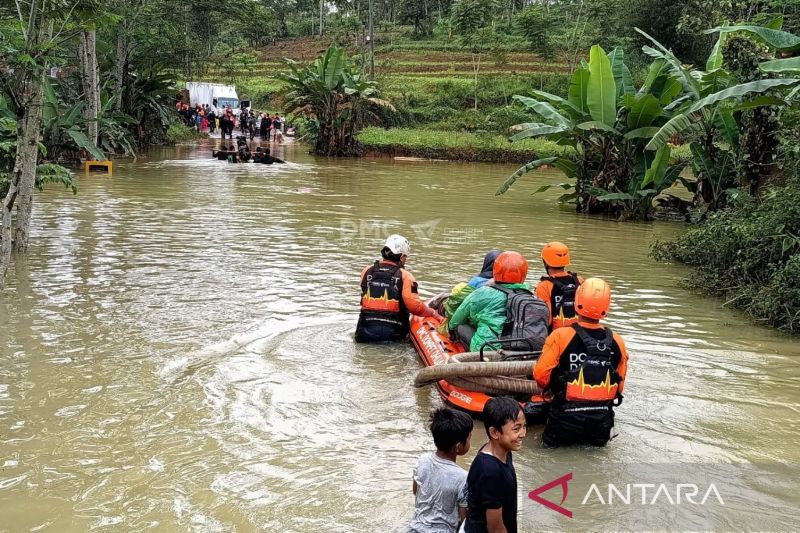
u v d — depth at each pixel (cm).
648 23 4381
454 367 579
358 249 1293
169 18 3562
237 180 2367
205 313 867
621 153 1823
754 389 680
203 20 5369
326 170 2859
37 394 615
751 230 1048
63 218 1509
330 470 505
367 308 771
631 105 1703
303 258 1201
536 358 602
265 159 3000
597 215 1872
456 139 3738
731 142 1628
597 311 525
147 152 3334
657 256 1290
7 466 497
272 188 2188
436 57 6025
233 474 495
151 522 436
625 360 539
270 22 7594
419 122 4606
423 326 752
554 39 5556
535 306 626
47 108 2406
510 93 4881
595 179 1867
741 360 765
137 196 1895
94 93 2652
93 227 1418
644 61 4409
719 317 934
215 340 770
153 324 818
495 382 580
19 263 1095
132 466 502
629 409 625
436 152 3603
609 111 1759
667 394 661
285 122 4950
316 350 751
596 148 1845
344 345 768
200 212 1664
